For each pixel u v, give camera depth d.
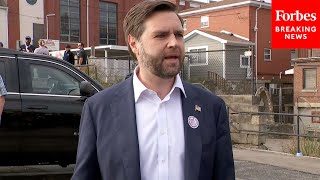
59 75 6.41
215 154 2.07
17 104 5.95
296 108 31.20
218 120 2.11
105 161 1.96
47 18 40.25
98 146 2.00
